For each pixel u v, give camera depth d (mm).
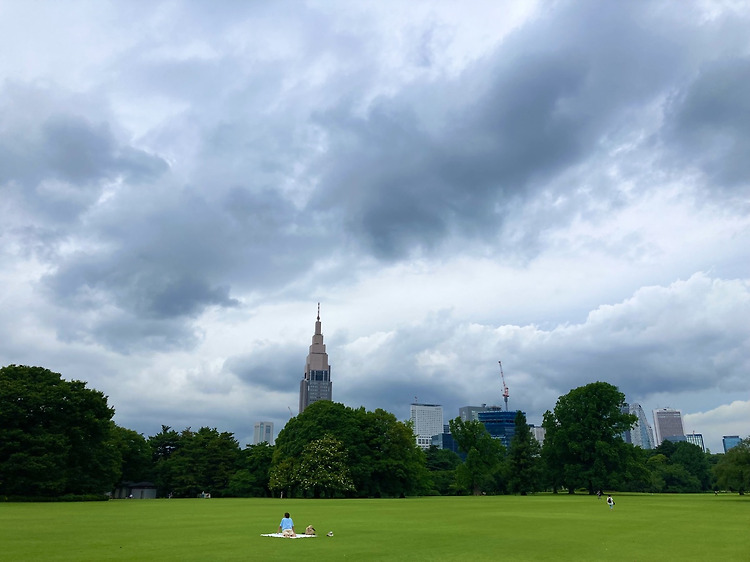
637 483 142750
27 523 36312
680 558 21141
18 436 69375
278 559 20141
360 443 107812
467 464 125750
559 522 39000
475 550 23250
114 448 87438
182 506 62844
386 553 22109
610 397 106625
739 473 76000
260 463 119500
